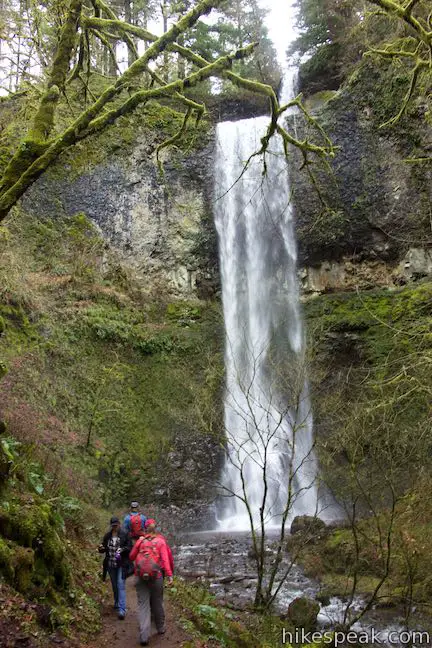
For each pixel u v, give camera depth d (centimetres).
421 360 1112
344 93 2681
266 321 2736
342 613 1005
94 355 2227
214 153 2911
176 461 2116
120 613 681
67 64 735
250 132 3000
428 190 2472
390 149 2559
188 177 2862
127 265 2695
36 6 896
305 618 948
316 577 1217
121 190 2736
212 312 2769
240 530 1872
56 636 532
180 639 640
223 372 2367
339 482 1900
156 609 643
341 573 1212
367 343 2355
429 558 1080
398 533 1180
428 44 693
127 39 772
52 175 2594
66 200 2605
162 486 2020
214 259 2866
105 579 790
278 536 1664
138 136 2802
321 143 2719
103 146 2719
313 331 2206
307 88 3394
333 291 2756
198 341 2577
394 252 2625
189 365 2486
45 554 621
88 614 644
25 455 863
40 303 2125
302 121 2788
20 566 560
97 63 2195
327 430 2089
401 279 2605
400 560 1122
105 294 2483
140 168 2792
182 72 3009
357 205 2642
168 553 656
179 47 734
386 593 1062
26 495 691
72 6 723
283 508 2094
